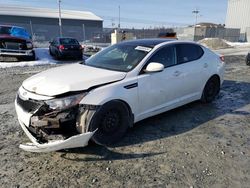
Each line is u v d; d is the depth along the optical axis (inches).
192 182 120.6
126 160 138.9
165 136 167.3
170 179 122.7
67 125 136.7
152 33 1791.3
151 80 170.2
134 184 119.0
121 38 1120.2
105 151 147.7
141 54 175.9
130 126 165.3
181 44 202.5
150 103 173.2
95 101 140.4
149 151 148.3
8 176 123.5
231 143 159.3
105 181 121.0
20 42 536.1
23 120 139.6
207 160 139.4
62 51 623.5
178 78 191.5
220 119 198.8
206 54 226.1
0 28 584.7
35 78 157.6
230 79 356.5
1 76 373.7
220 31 1932.8
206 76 222.1
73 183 119.3
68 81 143.2
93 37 1560.0
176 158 141.2
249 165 135.4
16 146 152.4
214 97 241.4
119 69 167.3
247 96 265.1
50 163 135.3
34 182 119.6
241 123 191.6
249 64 492.1
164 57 184.4
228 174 127.2
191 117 201.8
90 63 186.5
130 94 157.2
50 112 132.6
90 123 139.3
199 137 166.9
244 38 2004.2
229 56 706.2
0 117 197.6
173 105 193.5
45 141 136.4
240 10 2041.1
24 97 142.7
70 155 143.1
